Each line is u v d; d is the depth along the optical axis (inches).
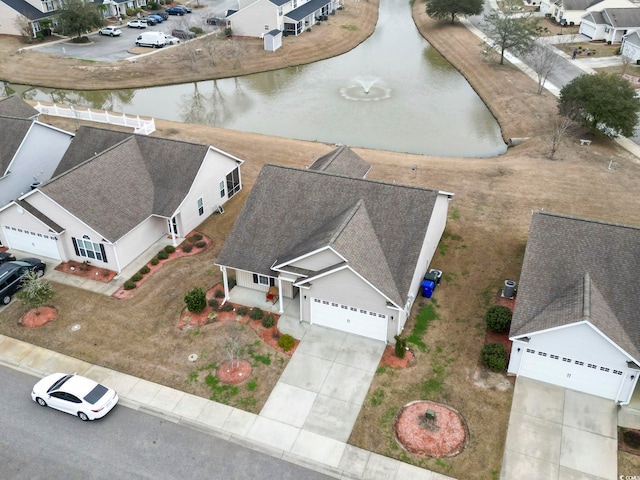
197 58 2829.7
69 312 1117.1
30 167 1515.7
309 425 866.1
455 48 3016.7
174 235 1310.3
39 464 807.1
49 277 1222.9
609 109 1738.4
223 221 1430.9
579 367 888.9
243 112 2287.2
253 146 1870.1
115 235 1195.9
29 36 3021.7
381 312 992.2
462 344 1016.2
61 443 840.9
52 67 2669.8
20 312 1121.4
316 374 958.4
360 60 2972.4
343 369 967.6
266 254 1102.4
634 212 1430.9
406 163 1729.8
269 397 916.6
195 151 1362.0
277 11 2984.7
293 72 2787.9
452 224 1387.8
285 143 1900.8
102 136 1451.8
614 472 784.3
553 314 886.4
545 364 912.3
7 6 3006.9
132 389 937.5
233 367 972.6
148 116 2250.2
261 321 1077.8
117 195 1272.1
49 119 2102.6
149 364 988.6
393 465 803.4
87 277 1223.5
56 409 896.3
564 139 1868.8
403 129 2091.5
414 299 1113.4
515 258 1255.5
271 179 1178.0
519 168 1684.3
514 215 1427.2
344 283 984.9
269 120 2197.3
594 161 1712.6
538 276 957.2
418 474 789.9
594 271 943.7
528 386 925.8
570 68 2578.7
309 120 2185.0
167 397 921.5
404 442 836.0
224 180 1485.0
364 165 1434.5
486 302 1123.3
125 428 866.8
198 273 1229.1
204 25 3297.2
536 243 992.2
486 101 2333.9
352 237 1010.1
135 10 3526.1
